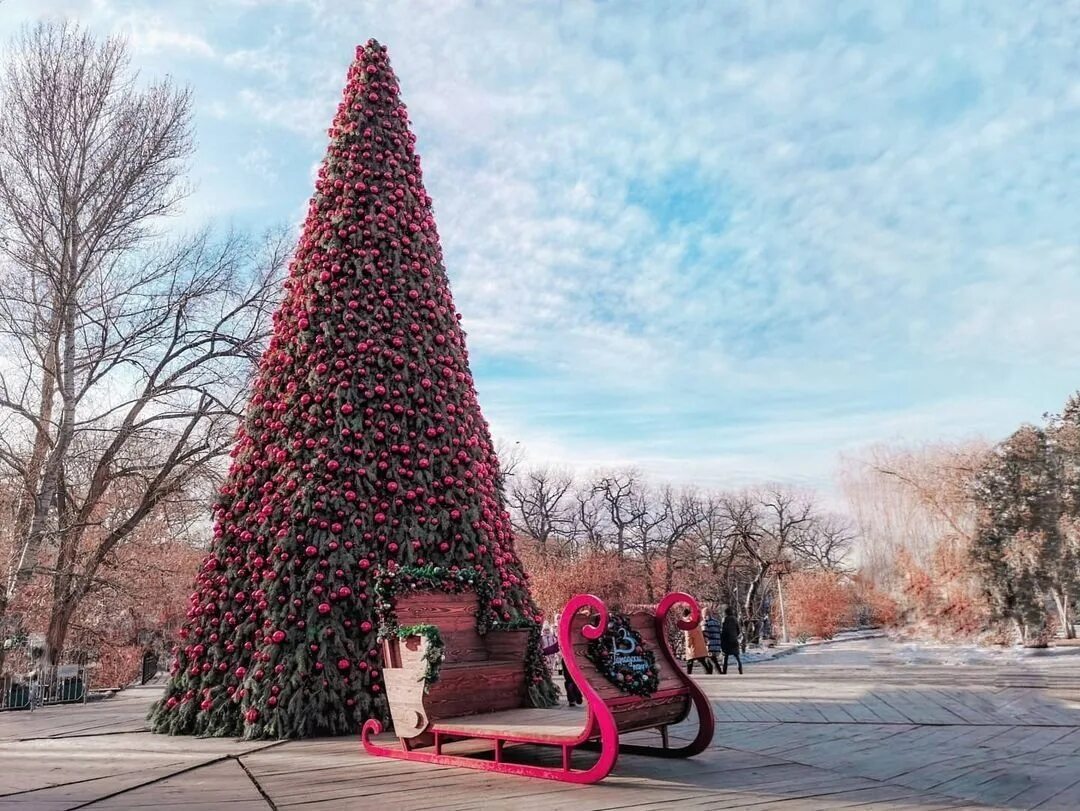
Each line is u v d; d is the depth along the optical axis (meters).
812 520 40.47
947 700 8.28
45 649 16.38
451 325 9.50
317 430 8.38
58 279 16.20
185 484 17.59
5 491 16.94
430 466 8.59
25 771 5.74
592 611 5.62
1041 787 4.86
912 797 4.63
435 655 5.98
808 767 5.66
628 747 6.33
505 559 8.98
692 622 6.02
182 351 17.42
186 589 19.83
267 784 5.13
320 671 7.45
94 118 16.75
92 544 18.58
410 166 9.77
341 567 7.76
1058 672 7.80
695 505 46.78
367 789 4.93
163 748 6.82
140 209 17.23
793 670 13.98
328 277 8.86
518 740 5.48
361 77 9.70
